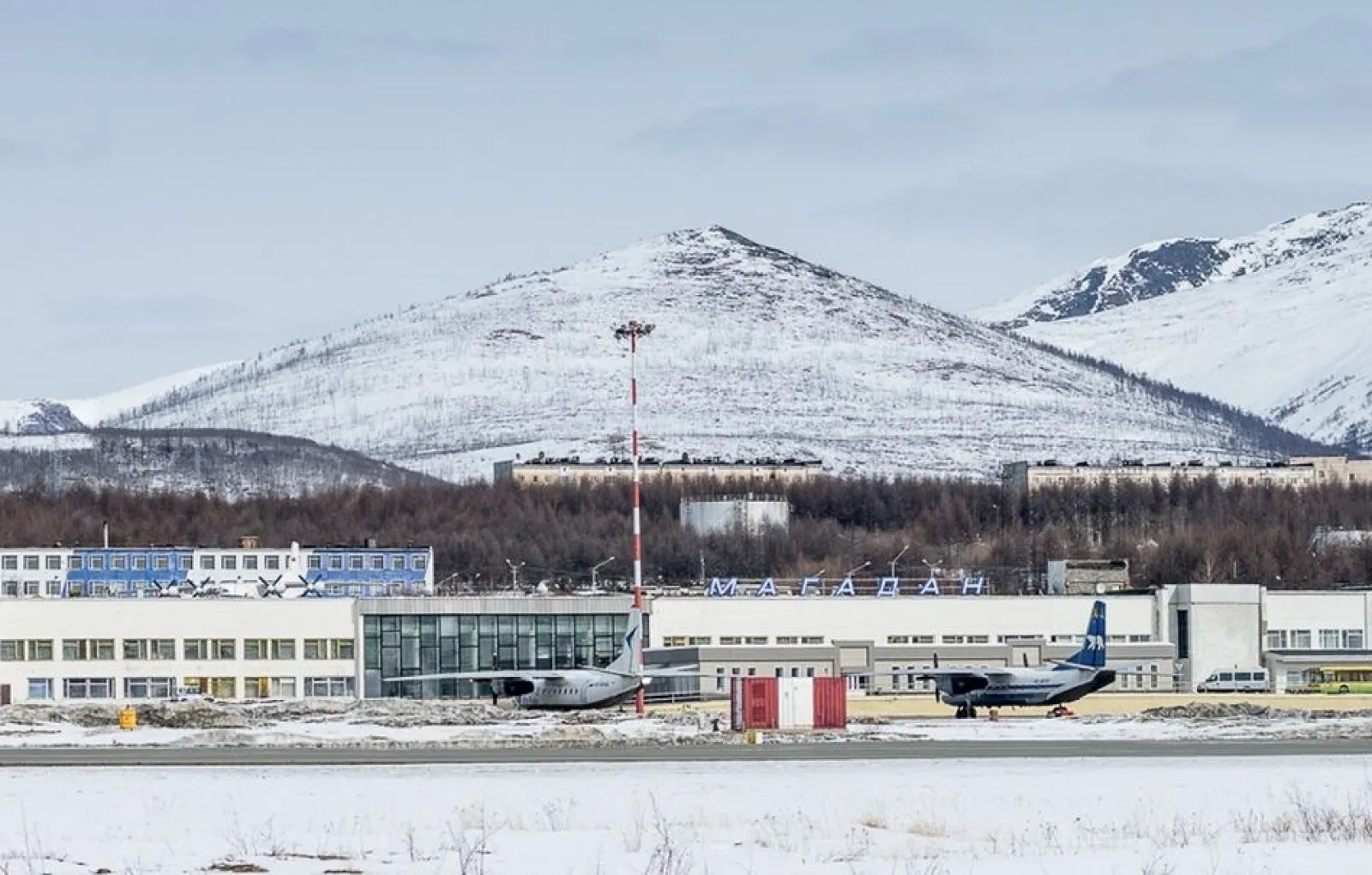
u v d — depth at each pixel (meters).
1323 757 189.50
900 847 115.62
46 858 110.38
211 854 112.88
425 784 160.88
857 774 170.88
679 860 105.56
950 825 129.38
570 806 139.88
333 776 169.00
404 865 107.50
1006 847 116.31
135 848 115.81
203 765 182.00
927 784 160.12
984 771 173.50
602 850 113.81
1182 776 167.38
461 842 114.88
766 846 116.25
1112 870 103.69
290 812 139.25
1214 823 130.38
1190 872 103.38
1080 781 163.12
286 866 107.19
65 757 192.50
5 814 137.50
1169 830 124.94
